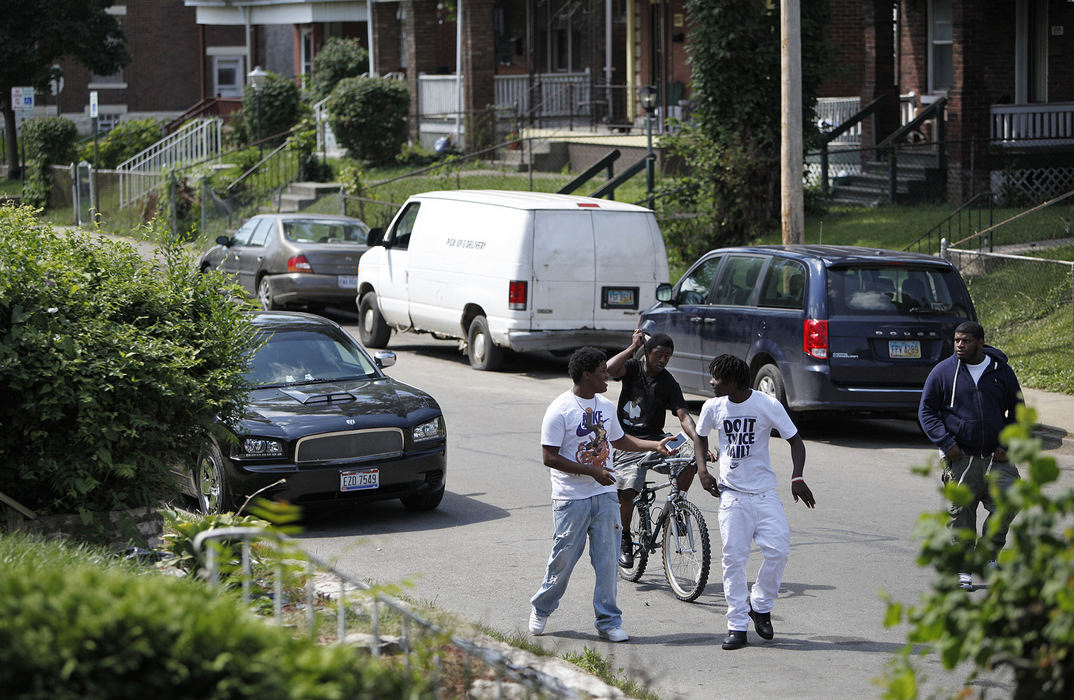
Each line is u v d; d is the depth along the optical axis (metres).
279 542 18.73
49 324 32.53
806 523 41.28
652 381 35.81
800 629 30.80
